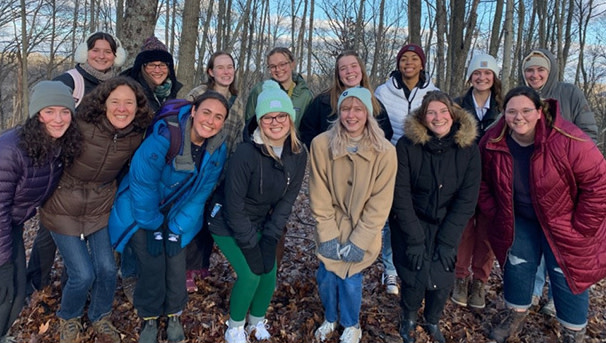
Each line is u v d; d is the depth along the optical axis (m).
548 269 3.21
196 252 3.53
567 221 3.02
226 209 2.79
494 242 3.38
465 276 3.79
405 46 3.83
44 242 3.33
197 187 2.80
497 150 3.18
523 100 2.88
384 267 4.18
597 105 25.12
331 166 2.98
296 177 2.92
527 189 3.14
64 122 2.47
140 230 2.80
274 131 2.70
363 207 3.01
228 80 3.58
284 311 3.62
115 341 3.02
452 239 3.06
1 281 2.58
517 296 3.29
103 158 2.67
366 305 3.79
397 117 3.90
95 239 2.90
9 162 2.40
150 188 2.67
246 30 15.34
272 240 2.93
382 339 3.28
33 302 3.43
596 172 2.85
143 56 3.36
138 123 2.71
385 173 2.88
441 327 3.47
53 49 24.03
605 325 3.76
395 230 3.18
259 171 2.76
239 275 2.89
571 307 3.11
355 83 3.56
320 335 3.20
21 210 2.61
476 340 3.35
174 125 2.65
